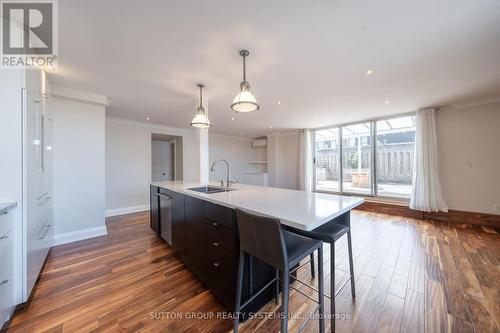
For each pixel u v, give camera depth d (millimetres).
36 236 1806
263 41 1805
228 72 2383
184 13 1470
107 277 1979
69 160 2861
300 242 1328
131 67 2246
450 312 1508
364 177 5133
